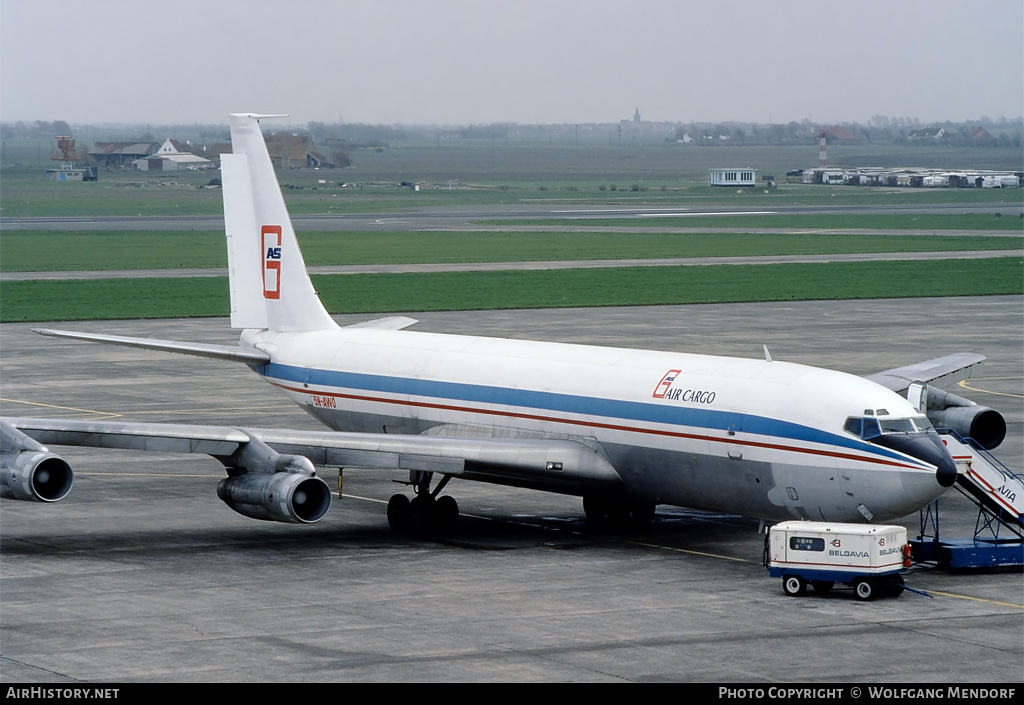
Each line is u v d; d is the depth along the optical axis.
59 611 42.12
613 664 36.50
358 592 44.88
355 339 66.38
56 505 61.16
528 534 55.56
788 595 44.78
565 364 57.19
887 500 46.44
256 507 49.91
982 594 45.00
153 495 63.75
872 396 48.34
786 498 49.00
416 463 52.38
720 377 51.88
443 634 39.53
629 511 58.06
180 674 35.47
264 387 95.50
